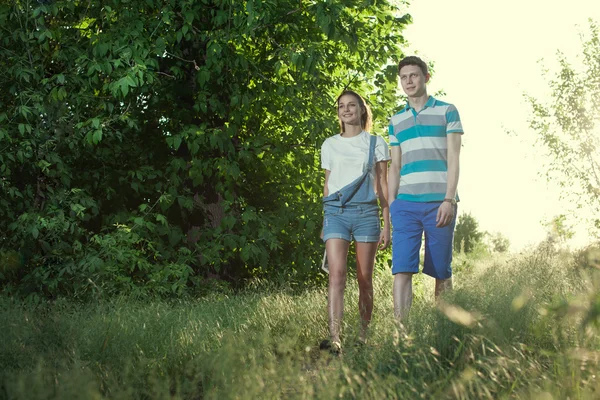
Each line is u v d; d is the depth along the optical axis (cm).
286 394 281
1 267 778
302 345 481
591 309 233
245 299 667
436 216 489
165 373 362
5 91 841
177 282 802
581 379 258
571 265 498
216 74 879
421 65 499
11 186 852
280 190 968
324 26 821
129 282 765
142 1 852
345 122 547
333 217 530
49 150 818
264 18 813
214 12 878
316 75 855
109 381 321
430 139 493
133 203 943
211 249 877
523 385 265
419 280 903
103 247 800
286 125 975
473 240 2256
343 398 273
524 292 306
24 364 355
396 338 338
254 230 907
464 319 266
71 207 796
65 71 830
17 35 811
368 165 529
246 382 281
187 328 463
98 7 859
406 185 499
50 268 779
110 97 852
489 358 283
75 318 497
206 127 900
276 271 934
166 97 887
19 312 521
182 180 889
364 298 534
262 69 912
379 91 998
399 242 496
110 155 902
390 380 272
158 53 808
